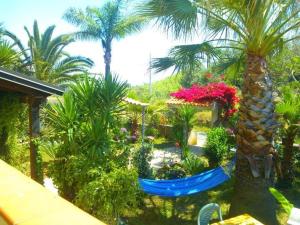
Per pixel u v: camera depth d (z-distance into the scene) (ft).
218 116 48.55
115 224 18.38
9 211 2.85
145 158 30.73
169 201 27.32
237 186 21.99
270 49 20.77
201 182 23.99
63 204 3.06
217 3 20.94
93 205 17.95
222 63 27.55
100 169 19.30
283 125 30.25
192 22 20.52
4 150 24.45
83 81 21.63
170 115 64.39
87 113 21.08
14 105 23.89
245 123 21.21
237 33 21.67
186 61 22.25
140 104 44.09
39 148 21.44
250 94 20.94
